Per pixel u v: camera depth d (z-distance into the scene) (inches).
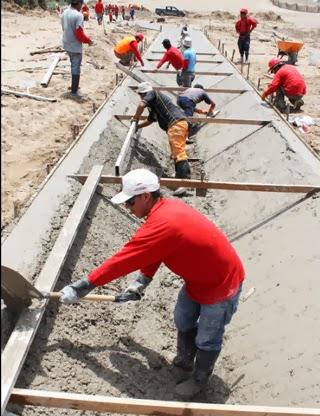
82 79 478.6
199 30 1153.4
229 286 145.4
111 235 236.8
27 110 364.8
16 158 287.9
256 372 171.6
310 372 156.0
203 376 163.3
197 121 356.8
